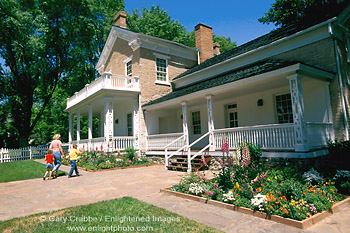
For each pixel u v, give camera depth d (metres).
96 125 35.47
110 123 14.24
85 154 14.70
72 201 6.02
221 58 14.96
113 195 6.52
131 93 15.31
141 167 12.62
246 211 4.77
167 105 13.91
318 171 7.38
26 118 22.88
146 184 7.92
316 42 9.46
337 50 8.89
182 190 6.42
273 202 4.64
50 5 21.28
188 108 15.93
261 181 6.01
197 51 19.44
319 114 9.08
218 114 13.77
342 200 5.30
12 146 27.31
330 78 8.77
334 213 4.71
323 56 9.18
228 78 10.91
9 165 15.07
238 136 9.77
